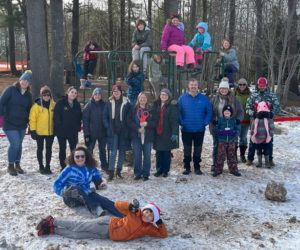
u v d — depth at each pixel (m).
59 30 14.16
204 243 4.09
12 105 6.27
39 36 12.34
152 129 6.27
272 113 7.04
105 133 6.47
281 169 7.13
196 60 8.95
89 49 10.69
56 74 14.23
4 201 5.25
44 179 6.28
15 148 6.39
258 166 7.23
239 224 4.62
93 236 4.18
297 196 5.71
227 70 9.41
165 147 6.35
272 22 15.44
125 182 6.23
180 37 7.91
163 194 5.68
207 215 4.91
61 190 4.95
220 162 6.55
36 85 12.51
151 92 8.67
